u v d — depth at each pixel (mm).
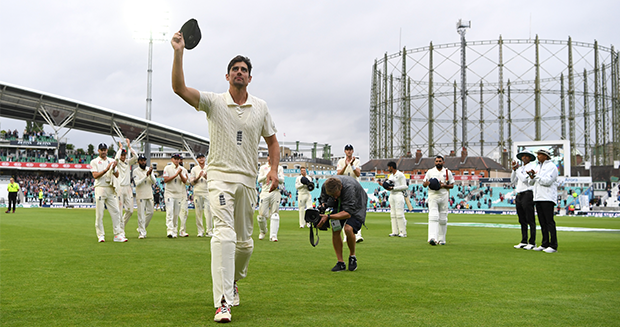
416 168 71938
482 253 8602
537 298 4586
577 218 29125
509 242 11172
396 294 4750
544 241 9273
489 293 4824
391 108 74062
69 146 76500
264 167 11164
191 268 6383
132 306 4129
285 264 6969
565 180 46469
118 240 10227
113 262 6926
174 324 3533
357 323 3600
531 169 9086
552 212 9047
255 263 7074
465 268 6637
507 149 75688
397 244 10398
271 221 10898
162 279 5527
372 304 4277
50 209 32719
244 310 4023
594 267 6781
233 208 3977
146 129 48719
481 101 69875
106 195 10086
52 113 45375
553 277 5875
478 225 19500
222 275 3750
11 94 41969
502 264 7082
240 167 4031
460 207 46375
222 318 3574
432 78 69500
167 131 50656
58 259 7207
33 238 10672
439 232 10508
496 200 48906
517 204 9828
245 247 4211
